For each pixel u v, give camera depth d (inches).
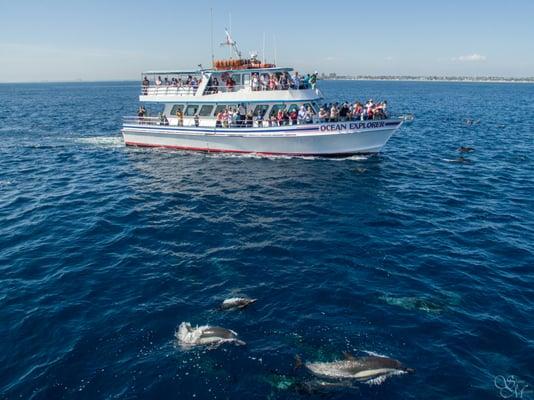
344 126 1266.0
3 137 1881.2
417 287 602.9
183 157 1403.8
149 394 411.2
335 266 661.9
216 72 1398.9
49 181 1154.0
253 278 625.9
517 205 957.8
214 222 846.5
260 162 1304.1
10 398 408.8
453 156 1459.2
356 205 943.7
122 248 730.8
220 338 479.5
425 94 6136.8
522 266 669.9
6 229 811.4
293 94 1310.3
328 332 498.6
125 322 519.8
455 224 841.5
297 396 404.5
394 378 426.6
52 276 632.4
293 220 855.1
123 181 1147.3
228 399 402.9
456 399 407.5
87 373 438.9
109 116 2923.2
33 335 497.7
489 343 486.9
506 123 2422.5
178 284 609.6
